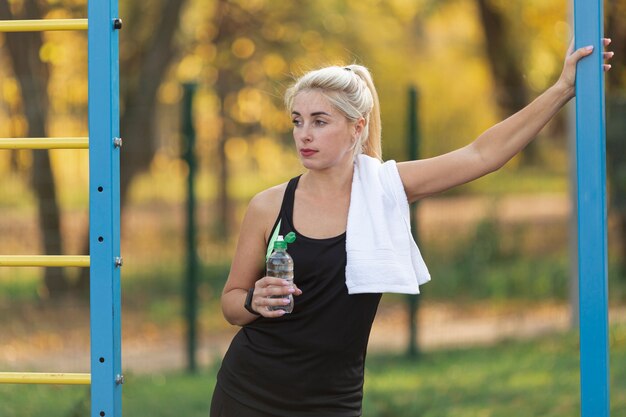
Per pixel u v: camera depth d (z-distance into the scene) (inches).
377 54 1409.9
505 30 1368.1
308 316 270.7
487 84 1561.3
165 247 960.3
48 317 852.0
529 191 1082.1
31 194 803.4
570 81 269.3
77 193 840.3
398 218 274.1
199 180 973.8
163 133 832.3
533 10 1365.7
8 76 944.3
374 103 285.0
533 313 943.7
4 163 806.5
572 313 830.5
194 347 711.7
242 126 924.0
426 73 1533.0
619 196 841.5
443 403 593.9
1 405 569.6
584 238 268.8
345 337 271.9
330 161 270.7
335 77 270.1
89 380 287.4
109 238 285.9
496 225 1016.2
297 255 269.7
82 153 798.5
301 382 274.2
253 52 1261.1
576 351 745.6
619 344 735.7
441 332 876.6
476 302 974.4
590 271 268.5
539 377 663.1
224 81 1250.0
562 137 1353.3
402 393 622.5
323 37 1300.4
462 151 276.8
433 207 977.5
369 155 287.3
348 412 278.4
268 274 266.1
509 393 618.5
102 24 285.9
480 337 846.5
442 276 985.5
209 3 1253.1
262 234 279.7
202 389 633.6
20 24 290.4
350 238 269.0
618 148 818.2
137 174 909.2
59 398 587.5
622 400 565.0
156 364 759.1
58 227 802.2
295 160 989.2
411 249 276.7
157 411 566.3
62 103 821.9
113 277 286.8
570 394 607.8
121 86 1029.8
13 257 291.4
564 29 1378.0
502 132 273.3
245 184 1008.2
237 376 279.9
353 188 274.5
